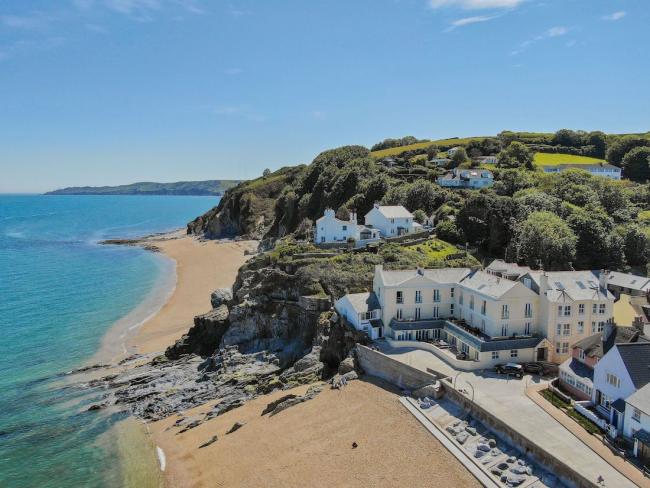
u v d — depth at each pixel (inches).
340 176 6471.5
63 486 2020.2
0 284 5605.3
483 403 2003.0
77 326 4128.9
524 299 2524.6
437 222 4985.2
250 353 3353.8
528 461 1692.9
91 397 2861.7
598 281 2620.6
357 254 3752.5
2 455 2263.8
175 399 2802.7
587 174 5669.3
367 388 2397.9
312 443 2005.4
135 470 2086.6
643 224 4660.4
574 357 2249.0
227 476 1910.7
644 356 1839.3
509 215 4333.2
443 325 2775.6
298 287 3444.9
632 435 1690.5
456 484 1637.6
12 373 3203.7
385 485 1690.5
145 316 4424.2
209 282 5649.6
